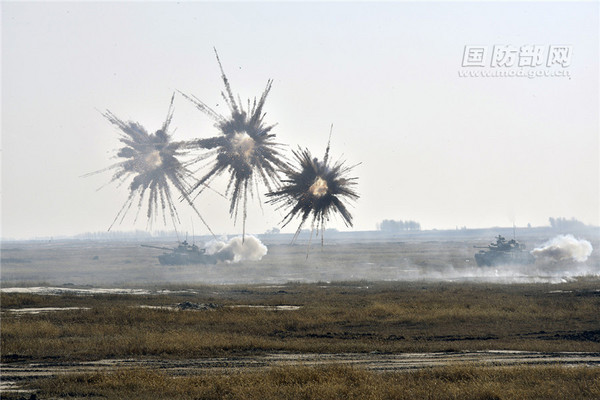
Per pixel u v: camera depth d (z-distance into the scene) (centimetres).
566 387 7375
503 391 7138
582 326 14838
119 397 6988
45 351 10819
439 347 11588
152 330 13775
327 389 7181
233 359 10275
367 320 16025
